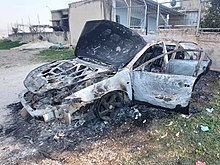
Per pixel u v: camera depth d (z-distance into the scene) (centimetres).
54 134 381
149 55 459
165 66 477
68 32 2038
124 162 302
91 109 404
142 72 400
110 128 397
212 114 442
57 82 391
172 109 401
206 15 959
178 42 522
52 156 321
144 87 403
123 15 1512
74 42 1747
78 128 397
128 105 462
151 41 445
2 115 465
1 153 330
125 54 441
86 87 373
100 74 402
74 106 361
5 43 2903
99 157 316
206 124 398
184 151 322
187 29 872
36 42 2388
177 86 382
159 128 391
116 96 422
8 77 827
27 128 405
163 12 1584
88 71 418
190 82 375
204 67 560
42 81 409
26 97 444
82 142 355
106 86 385
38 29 2775
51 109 358
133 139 360
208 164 292
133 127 399
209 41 802
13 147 346
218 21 920
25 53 1678
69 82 388
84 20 1569
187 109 389
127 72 410
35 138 371
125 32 441
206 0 844
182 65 501
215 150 321
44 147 345
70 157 318
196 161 299
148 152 323
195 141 346
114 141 356
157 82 391
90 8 1484
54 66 486
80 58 521
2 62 1237
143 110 463
